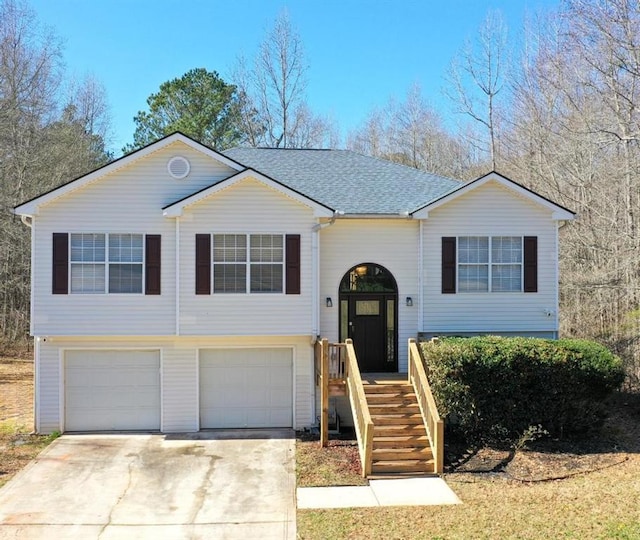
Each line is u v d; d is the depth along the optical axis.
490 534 8.79
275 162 19.16
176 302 14.56
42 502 10.66
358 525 9.35
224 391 15.52
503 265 16.09
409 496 10.62
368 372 16.03
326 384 13.77
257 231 14.69
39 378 14.95
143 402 15.34
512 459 12.49
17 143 29.39
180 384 15.23
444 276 15.95
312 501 10.49
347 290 16.09
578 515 9.41
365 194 16.98
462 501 10.27
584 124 24.14
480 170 37.25
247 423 15.55
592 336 21.36
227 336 14.64
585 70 27.30
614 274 21.41
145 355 15.32
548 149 28.77
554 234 16.16
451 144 42.19
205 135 37.56
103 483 11.60
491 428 13.46
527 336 16.02
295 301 14.80
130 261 14.68
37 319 14.38
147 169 14.80
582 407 13.75
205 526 9.67
